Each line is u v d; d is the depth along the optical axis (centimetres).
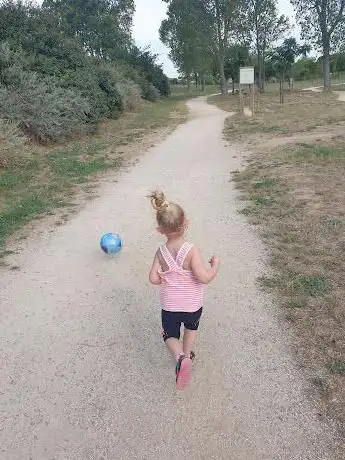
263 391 186
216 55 2552
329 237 335
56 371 205
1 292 282
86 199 490
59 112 840
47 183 557
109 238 327
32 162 660
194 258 177
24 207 454
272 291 264
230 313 245
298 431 165
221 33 2444
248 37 2369
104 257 331
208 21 2394
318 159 597
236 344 218
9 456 161
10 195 503
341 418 169
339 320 228
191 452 160
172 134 1008
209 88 4047
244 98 2048
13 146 643
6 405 185
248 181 523
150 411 179
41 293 279
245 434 166
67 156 732
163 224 176
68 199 490
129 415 178
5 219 416
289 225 366
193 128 1096
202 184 532
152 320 244
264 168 579
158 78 2650
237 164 628
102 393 190
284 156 638
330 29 2238
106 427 172
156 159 715
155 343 223
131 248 346
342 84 2888
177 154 752
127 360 211
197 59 3225
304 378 191
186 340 190
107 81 1284
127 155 755
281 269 290
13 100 774
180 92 3572
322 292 256
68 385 196
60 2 2614
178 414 177
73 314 254
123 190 523
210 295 266
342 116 1075
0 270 314
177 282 180
